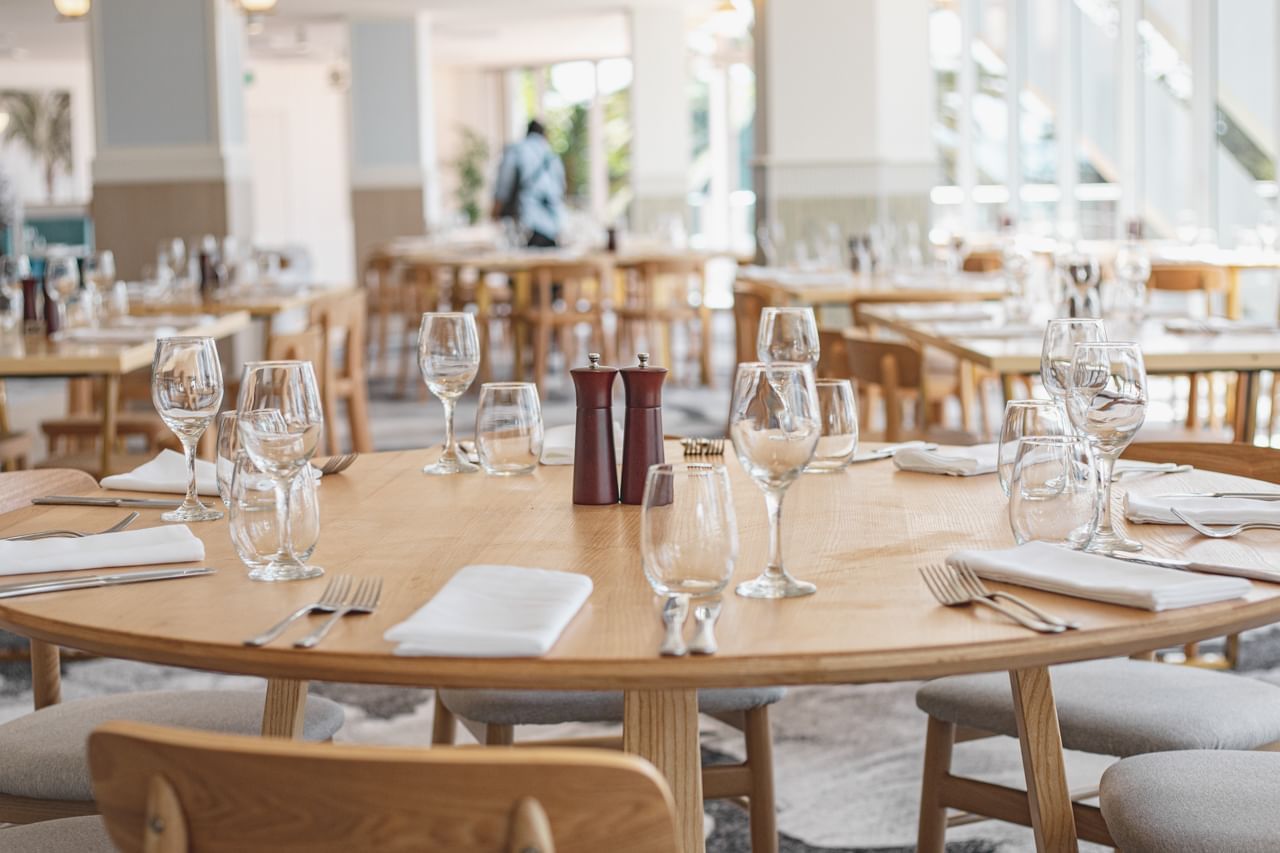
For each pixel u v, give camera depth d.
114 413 4.04
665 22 14.84
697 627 1.29
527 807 0.98
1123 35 9.95
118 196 9.20
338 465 2.26
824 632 1.34
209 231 9.20
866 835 2.75
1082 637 1.32
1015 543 1.71
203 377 1.96
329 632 1.37
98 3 9.09
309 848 1.03
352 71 14.33
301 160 20.77
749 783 2.29
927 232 8.68
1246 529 1.77
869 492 2.04
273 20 14.73
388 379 10.50
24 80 19.03
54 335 4.36
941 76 13.13
